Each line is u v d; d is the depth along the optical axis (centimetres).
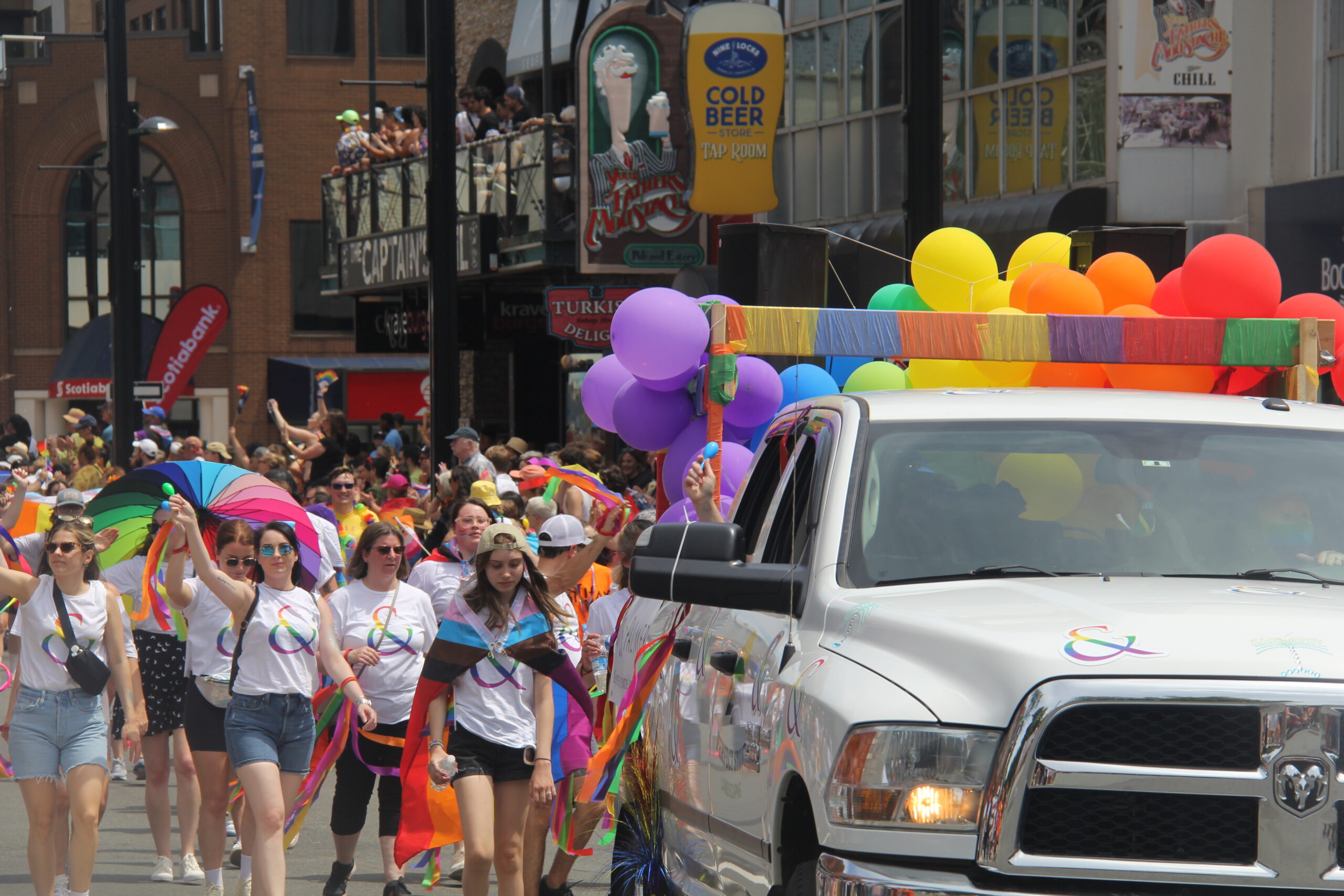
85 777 3050
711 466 2717
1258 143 6456
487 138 8906
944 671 1493
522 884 2756
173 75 17975
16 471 4494
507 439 10381
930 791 1446
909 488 1828
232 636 3119
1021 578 1723
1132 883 1406
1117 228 4206
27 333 18938
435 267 6250
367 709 3016
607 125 7656
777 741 1667
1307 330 2780
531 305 10062
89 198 18975
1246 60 6481
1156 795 1409
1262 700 1400
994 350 2825
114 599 3103
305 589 3491
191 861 3450
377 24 17825
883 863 1462
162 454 8994
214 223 17950
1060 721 1416
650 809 2272
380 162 10156
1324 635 1462
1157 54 6506
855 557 1766
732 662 1914
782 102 6644
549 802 2677
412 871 3553
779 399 3388
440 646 2692
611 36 7631
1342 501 1844
